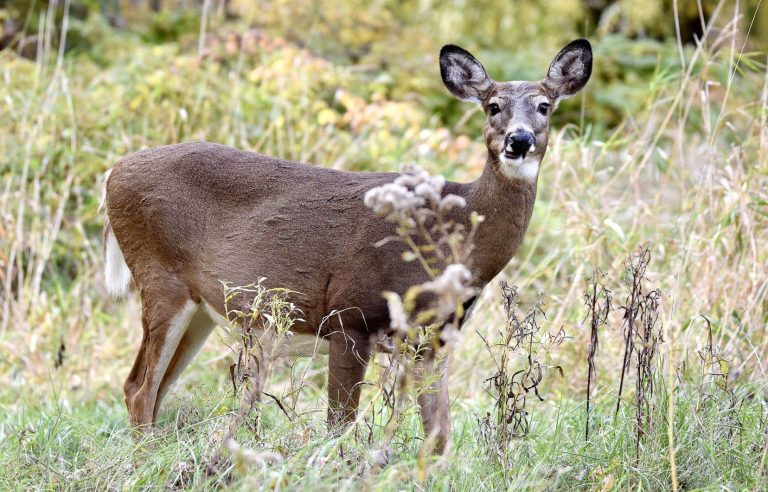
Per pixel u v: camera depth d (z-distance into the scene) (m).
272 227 8.62
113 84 15.55
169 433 8.52
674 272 10.68
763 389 9.13
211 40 17.61
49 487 7.71
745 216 10.43
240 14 19.77
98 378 11.45
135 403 9.13
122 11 20.70
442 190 8.47
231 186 8.86
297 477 6.94
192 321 9.45
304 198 8.62
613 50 21.45
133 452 7.80
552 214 13.89
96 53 18.42
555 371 10.76
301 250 8.51
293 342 8.80
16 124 14.53
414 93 18.23
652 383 8.20
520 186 8.19
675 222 11.58
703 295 10.28
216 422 7.95
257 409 7.75
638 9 24.62
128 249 9.20
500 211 8.20
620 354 10.52
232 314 8.80
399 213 6.96
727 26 11.73
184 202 8.93
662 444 7.99
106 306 13.26
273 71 15.17
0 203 13.55
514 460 7.80
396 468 7.12
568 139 14.55
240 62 15.39
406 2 24.81
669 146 16.39
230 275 8.72
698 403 8.25
